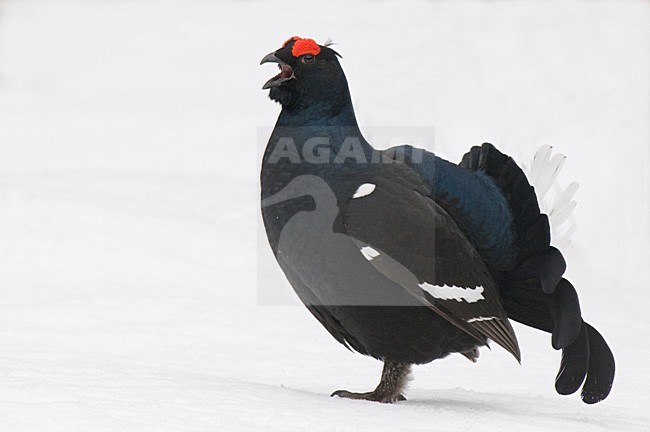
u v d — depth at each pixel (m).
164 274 23.22
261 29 63.28
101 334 18.70
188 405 11.84
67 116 46.12
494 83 40.97
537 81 39.84
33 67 58.84
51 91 53.84
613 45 44.03
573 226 14.72
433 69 44.31
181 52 61.44
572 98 38.34
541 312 14.29
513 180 13.98
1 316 19.56
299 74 13.70
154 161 36.66
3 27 69.12
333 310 13.66
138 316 20.12
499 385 16.67
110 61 60.72
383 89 42.28
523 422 12.50
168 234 25.64
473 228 13.92
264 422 11.45
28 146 39.41
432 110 38.16
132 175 32.47
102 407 11.51
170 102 50.25
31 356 16.52
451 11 50.38
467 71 42.91
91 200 27.67
